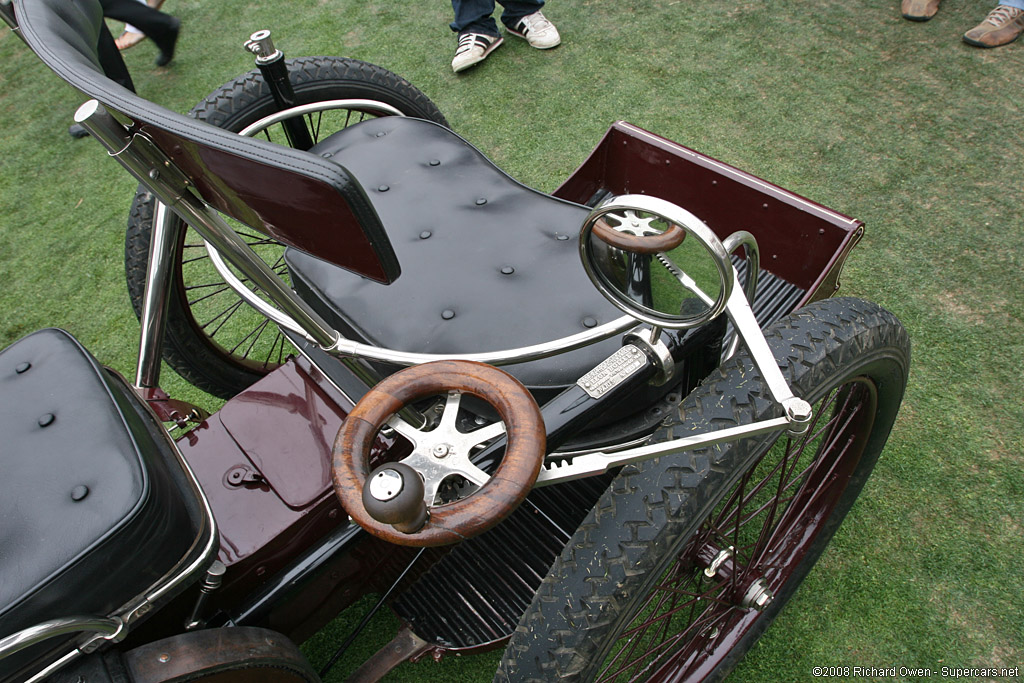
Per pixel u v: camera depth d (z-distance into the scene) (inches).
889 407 53.7
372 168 67.9
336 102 75.2
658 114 117.6
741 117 114.3
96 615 39.2
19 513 39.4
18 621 36.7
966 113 108.9
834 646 65.4
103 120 28.6
